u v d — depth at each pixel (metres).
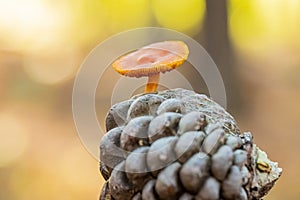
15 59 1.48
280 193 0.78
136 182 0.25
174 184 0.25
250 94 1.29
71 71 1.44
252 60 1.53
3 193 0.85
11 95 1.30
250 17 1.62
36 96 1.29
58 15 1.69
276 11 1.65
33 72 1.42
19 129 1.09
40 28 1.64
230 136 0.26
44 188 0.86
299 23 1.65
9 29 1.62
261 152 0.27
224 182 0.25
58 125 1.13
